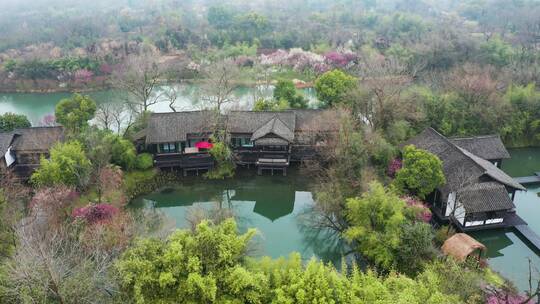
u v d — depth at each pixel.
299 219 42.19
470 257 29.92
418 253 30.41
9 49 113.12
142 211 39.09
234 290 22.44
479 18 156.62
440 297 21.17
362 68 72.12
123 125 61.56
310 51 104.94
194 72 90.38
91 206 34.34
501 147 46.34
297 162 51.16
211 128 48.50
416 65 75.19
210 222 28.08
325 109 53.00
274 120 48.94
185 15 169.75
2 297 21.81
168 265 22.36
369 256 32.31
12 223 30.38
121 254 25.47
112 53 97.75
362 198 35.03
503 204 36.47
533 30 105.94
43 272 21.48
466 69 67.00
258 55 104.38
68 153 39.41
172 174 49.38
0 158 42.53
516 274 33.22
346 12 153.50
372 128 49.00
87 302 21.27
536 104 57.56
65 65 89.00
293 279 22.78
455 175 38.19
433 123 55.41
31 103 79.44
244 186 48.56
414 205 33.66
